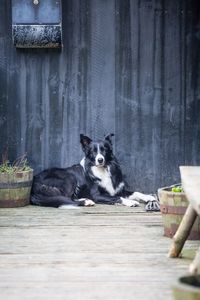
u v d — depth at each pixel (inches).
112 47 283.0
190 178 158.2
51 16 273.1
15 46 280.2
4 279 152.5
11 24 281.3
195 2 280.7
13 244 191.5
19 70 283.9
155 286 146.3
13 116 285.7
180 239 171.6
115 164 280.8
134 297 138.0
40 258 173.3
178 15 281.4
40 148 286.8
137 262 168.6
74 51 283.3
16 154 286.5
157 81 284.0
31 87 285.0
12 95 285.1
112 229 214.4
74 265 165.5
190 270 148.7
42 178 276.7
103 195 278.4
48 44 277.1
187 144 286.0
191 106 284.7
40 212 251.3
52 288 145.1
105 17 281.6
